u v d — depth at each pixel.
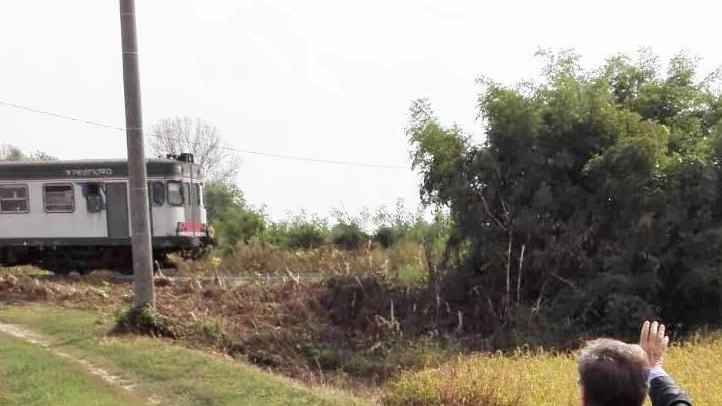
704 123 24.23
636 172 21.30
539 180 22.98
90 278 25.70
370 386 17.17
